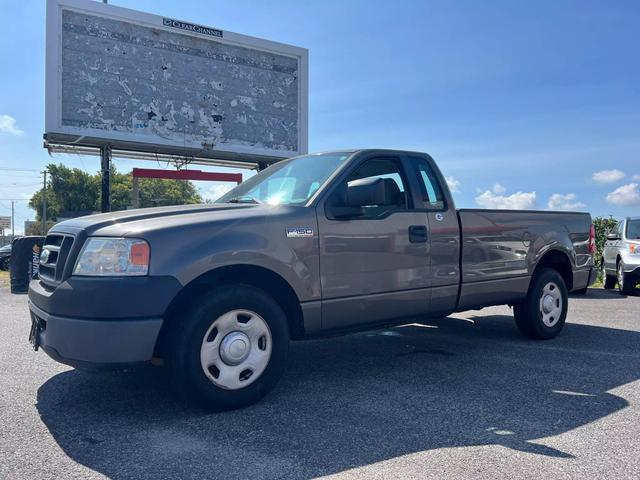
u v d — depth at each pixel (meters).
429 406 4.08
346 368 5.23
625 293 11.79
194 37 18.81
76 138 16.86
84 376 4.86
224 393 3.87
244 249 3.94
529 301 6.32
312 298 4.33
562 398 4.28
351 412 3.95
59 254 3.90
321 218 4.41
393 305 4.86
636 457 3.18
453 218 5.38
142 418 3.82
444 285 5.26
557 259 6.73
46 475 2.95
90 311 3.53
